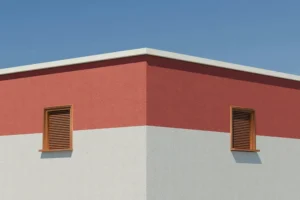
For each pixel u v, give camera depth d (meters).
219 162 25.22
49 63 25.48
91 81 24.45
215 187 24.98
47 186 25.28
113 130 23.75
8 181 26.34
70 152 24.77
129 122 23.41
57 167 25.05
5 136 26.59
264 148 26.98
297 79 28.48
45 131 25.48
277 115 27.62
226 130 25.58
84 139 24.44
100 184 23.92
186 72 24.39
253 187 26.39
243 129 26.41
